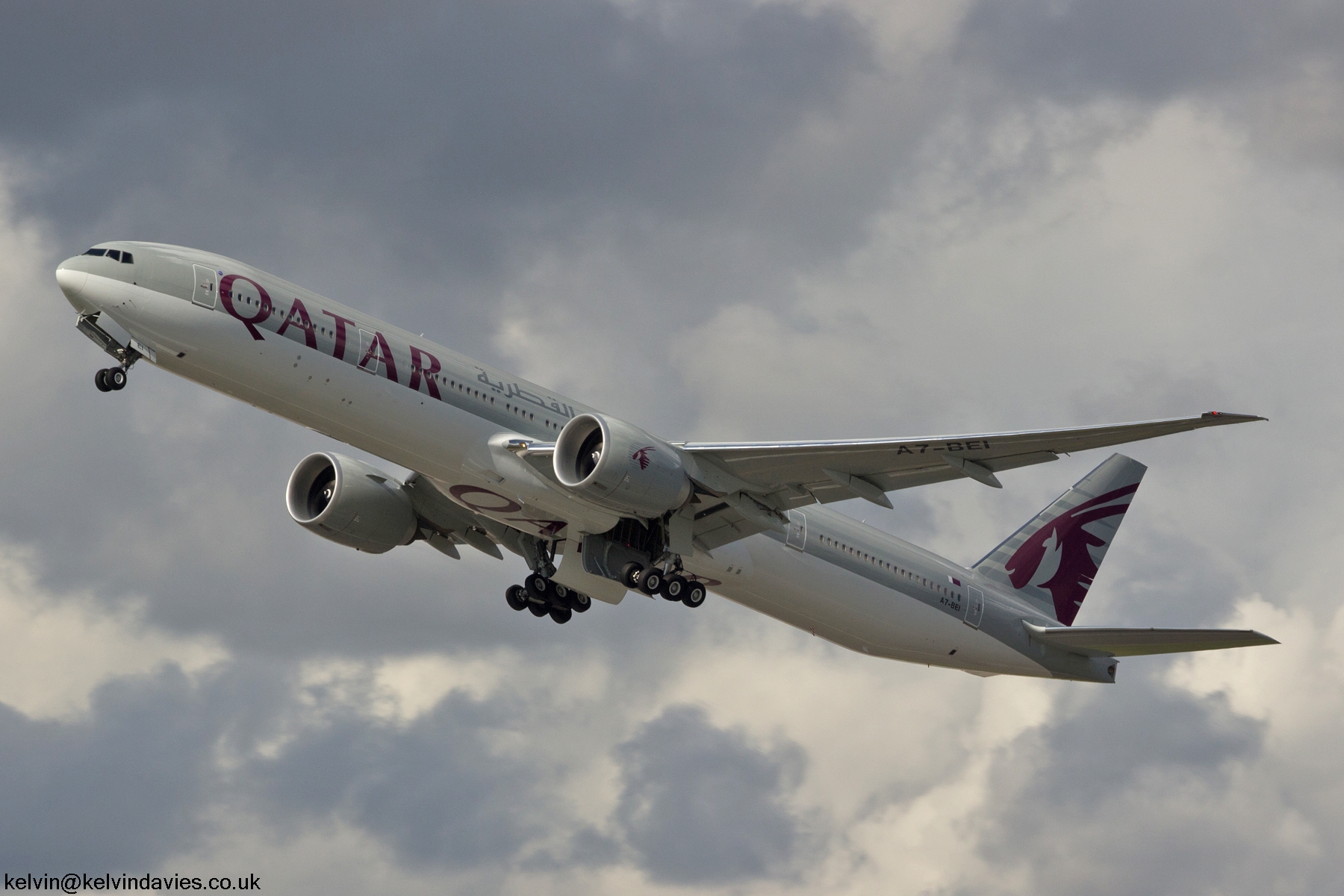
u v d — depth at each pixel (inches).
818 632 3304.6
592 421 2691.9
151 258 2474.2
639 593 3063.5
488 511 2962.6
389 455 2748.5
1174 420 2411.4
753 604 3191.4
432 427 2687.0
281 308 2544.3
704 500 2871.6
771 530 2918.3
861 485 2822.3
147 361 2513.5
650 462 2672.2
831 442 2709.2
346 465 3198.8
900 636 3361.2
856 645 3366.1
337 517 3169.3
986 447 2637.8
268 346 2516.0
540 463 2743.6
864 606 3257.9
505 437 2755.9
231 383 2546.8
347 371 2588.6
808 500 2908.5
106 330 2480.3
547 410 2869.1
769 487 2859.3
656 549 3021.7
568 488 2657.5
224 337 2485.2
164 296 2455.7
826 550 3181.6
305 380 2559.1
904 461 2738.7
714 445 2773.1
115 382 2532.0
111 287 2428.6
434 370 2694.4
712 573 3041.3
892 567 3316.9
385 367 2630.4
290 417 2650.1
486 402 2760.8
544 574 3346.5
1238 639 3294.8
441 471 2785.4
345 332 2603.3
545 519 2952.8
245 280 2539.4
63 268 2463.1
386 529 3248.0
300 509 3245.6
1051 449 2615.7
